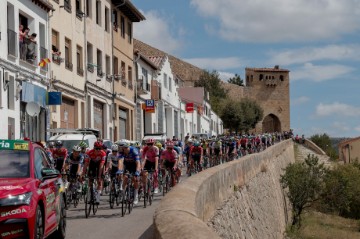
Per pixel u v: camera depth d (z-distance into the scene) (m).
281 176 41.94
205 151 38.03
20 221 9.43
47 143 25.66
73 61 38.00
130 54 52.59
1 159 10.53
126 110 51.47
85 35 40.44
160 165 23.83
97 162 17.36
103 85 44.38
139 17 52.47
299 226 41.88
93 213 17.44
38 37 32.34
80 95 39.06
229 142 42.31
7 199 9.47
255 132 130.00
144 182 19.89
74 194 19.05
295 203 42.25
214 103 113.12
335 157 100.88
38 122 32.28
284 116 147.75
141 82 54.56
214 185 11.84
